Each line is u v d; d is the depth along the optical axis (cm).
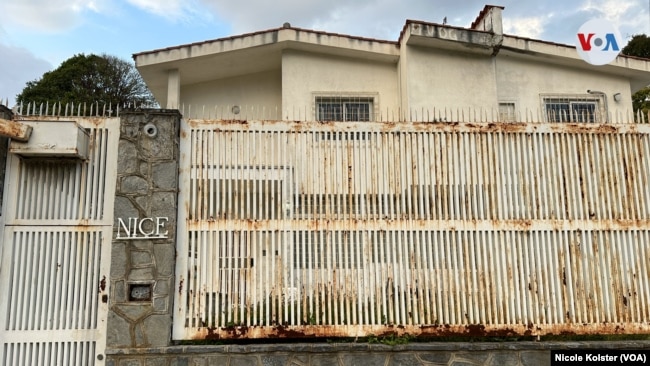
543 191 538
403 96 1049
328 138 534
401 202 525
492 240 525
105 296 488
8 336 471
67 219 497
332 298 506
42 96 2648
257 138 527
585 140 552
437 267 515
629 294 523
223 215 508
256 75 1190
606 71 1157
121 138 509
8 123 468
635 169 550
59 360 474
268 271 505
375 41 1080
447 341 507
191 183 513
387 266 512
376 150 534
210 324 491
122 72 2989
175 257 496
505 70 1127
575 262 525
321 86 1091
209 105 1171
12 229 489
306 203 520
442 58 1051
